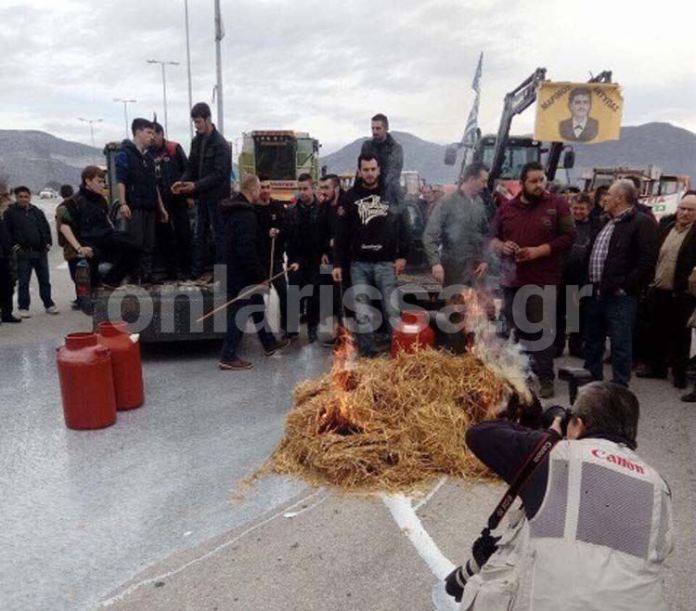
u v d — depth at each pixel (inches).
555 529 65.4
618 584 61.7
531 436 72.7
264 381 227.8
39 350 269.0
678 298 219.1
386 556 119.1
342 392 169.6
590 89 352.8
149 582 111.0
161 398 209.3
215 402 205.2
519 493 70.9
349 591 108.7
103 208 289.4
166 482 148.6
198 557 118.5
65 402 179.6
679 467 157.9
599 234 210.8
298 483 148.3
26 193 329.4
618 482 65.4
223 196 269.1
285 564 116.4
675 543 123.6
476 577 78.4
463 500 140.4
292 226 279.9
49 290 344.2
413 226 275.0
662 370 235.9
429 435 155.6
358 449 150.6
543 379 207.6
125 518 132.4
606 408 72.6
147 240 271.6
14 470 154.9
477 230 239.8
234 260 235.9
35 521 131.3
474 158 434.0
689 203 215.6
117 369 192.9
